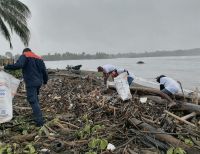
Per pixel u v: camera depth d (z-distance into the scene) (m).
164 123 3.60
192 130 3.42
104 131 3.29
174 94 5.12
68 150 2.87
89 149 2.85
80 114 4.06
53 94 5.59
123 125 3.51
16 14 12.12
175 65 32.16
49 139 3.11
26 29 12.39
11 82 3.51
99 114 3.98
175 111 4.49
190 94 5.52
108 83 5.77
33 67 3.62
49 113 4.21
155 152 2.82
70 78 8.42
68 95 5.20
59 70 12.12
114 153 2.76
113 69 5.92
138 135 3.13
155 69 23.94
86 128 3.25
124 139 3.14
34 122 3.69
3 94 3.32
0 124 3.45
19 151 2.80
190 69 23.33
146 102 4.73
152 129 3.23
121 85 4.56
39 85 3.65
